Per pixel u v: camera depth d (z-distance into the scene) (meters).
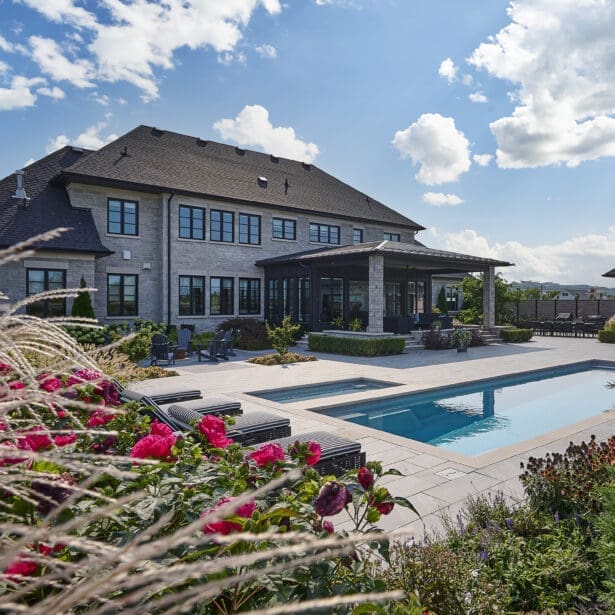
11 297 16.28
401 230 31.31
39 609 0.66
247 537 0.72
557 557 3.17
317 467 4.71
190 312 21.81
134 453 2.01
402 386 11.27
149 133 24.86
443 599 2.61
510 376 13.41
